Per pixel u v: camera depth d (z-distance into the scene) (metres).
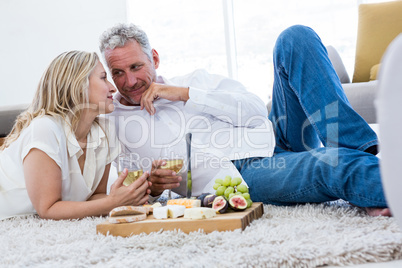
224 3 5.70
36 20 5.93
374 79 3.77
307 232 1.21
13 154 1.82
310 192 1.62
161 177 1.82
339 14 5.33
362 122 1.63
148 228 1.36
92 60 1.85
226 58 5.79
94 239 1.34
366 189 1.40
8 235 1.45
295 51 1.77
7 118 2.44
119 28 1.96
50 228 1.51
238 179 1.58
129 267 1.05
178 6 5.94
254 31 5.68
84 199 1.90
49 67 1.83
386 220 1.30
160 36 6.00
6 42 5.96
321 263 1.04
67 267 1.08
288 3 5.53
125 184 1.76
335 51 3.98
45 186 1.67
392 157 0.74
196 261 1.08
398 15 4.07
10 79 5.98
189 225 1.34
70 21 5.89
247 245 1.16
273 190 1.74
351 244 1.08
